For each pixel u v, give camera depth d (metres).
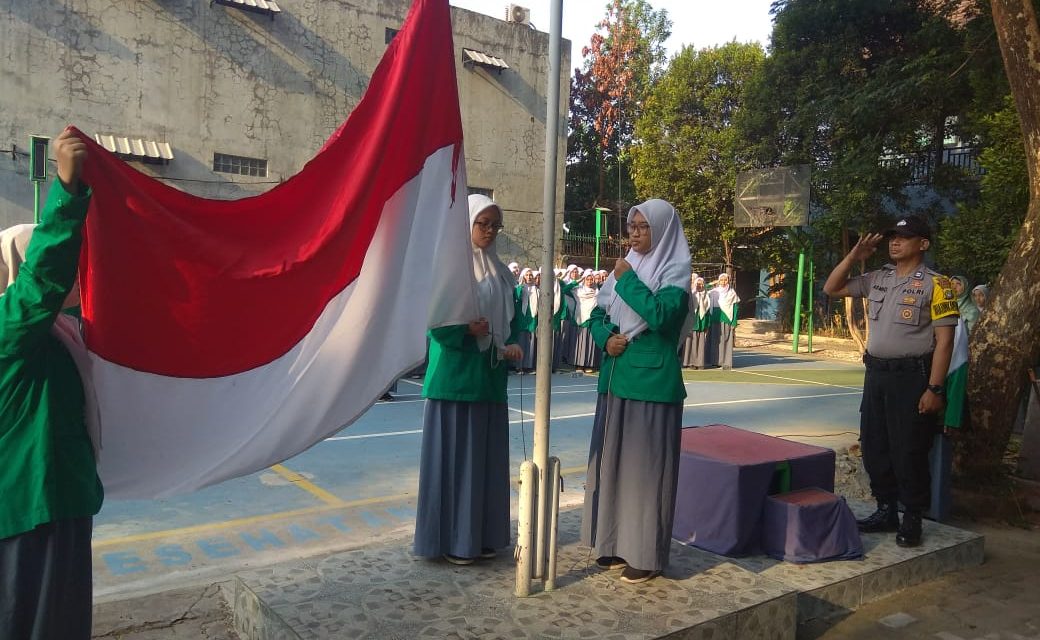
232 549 4.41
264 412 2.67
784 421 9.12
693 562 3.63
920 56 13.47
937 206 15.66
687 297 3.34
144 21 14.83
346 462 6.46
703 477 4.03
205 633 3.31
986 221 10.04
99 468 2.47
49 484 2.01
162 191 2.42
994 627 3.63
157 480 2.54
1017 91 5.65
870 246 4.36
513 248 20.44
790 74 16.50
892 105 13.80
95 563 4.13
